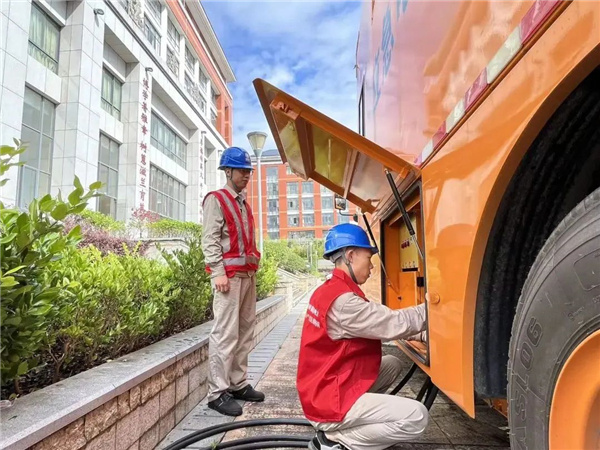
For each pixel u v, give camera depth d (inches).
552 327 46.0
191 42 1251.2
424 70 81.4
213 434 104.4
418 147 85.1
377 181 110.7
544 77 41.6
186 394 122.6
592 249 40.4
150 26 1001.5
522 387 51.6
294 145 107.3
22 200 544.7
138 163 821.2
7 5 486.3
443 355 68.4
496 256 58.1
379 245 139.4
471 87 58.1
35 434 60.1
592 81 40.5
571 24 37.6
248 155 137.0
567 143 47.9
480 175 55.6
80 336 101.1
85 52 636.7
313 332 86.4
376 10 146.6
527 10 43.8
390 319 81.4
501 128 50.1
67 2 636.7
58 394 75.9
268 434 105.3
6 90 483.8
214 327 125.7
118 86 821.9
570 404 44.8
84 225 446.0
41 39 594.2
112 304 114.4
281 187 2645.2
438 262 71.1
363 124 194.4
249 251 132.7
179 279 163.3
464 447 99.0
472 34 58.1
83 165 625.6
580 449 44.3
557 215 55.3
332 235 92.7
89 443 73.8
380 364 93.4
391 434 79.7
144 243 536.1
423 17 82.1
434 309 73.0
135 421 91.0
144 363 100.7
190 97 1139.3
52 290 80.9
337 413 81.1
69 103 617.9
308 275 935.0
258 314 237.5
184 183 1163.3
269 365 186.1
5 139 480.7
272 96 84.8
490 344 61.0
